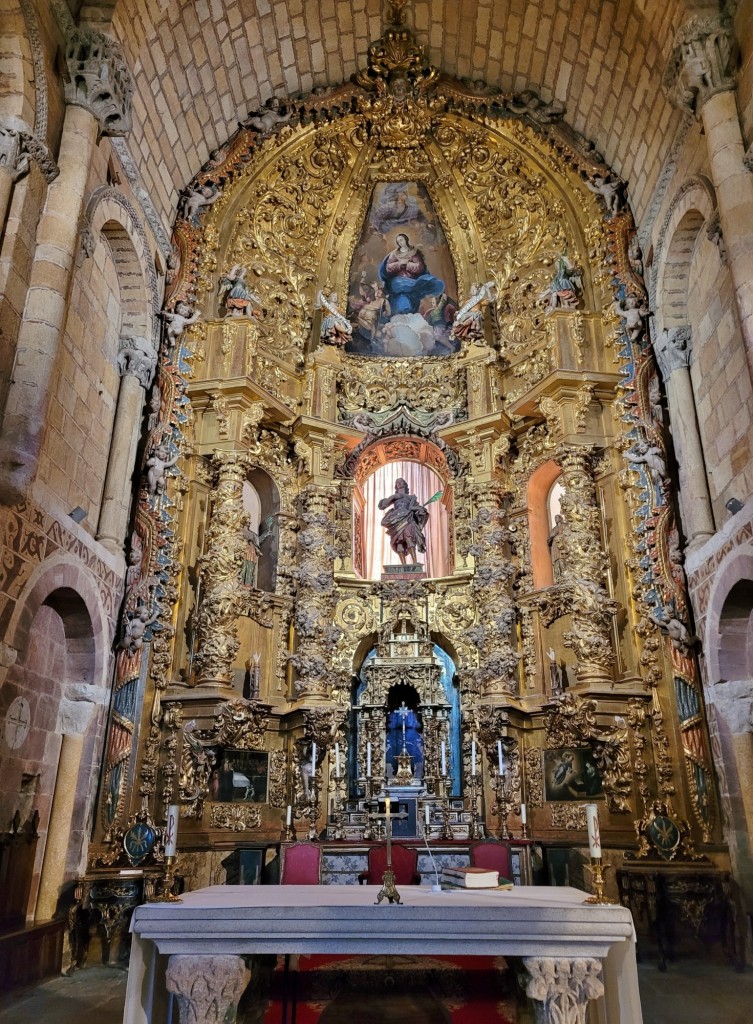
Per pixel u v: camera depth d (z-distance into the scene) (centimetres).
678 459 1267
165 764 1198
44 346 895
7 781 902
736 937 988
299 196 1692
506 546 1498
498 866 914
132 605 1184
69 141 1002
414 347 1742
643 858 1062
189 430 1428
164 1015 584
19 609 870
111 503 1181
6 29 933
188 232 1475
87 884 977
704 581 1148
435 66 1634
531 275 1620
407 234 1756
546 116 1576
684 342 1291
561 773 1288
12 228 888
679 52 1070
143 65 1229
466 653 1459
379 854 982
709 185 1102
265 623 1416
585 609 1291
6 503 834
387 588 1521
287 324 1641
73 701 1053
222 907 552
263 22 1442
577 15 1373
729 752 1087
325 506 1520
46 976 895
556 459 1423
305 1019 666
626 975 576
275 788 1328
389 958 842
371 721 1423
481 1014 677
